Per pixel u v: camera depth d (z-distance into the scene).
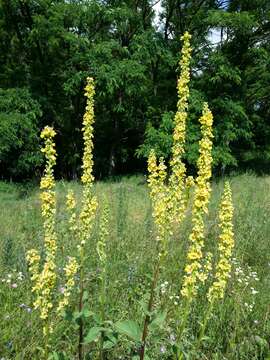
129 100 21.45
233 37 19.70
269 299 5.41
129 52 19.31
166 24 21.36
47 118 20.02
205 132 3.10
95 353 4.04
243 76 19.84
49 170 3.33
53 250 3.30
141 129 22.59
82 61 18.55
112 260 6.35
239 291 5.43
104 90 19.00
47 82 19.77
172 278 5.87
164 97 21.50
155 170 3.62
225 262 3.31
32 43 19.89
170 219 3.35
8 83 20.05
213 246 7.36
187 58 3.48
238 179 17.28
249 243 7.51
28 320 4.51
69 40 18.12
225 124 18.39
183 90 3.46
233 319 4.71
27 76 19.52
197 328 4.52
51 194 3.31
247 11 19.12
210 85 19.34
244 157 21.59
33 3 18.33
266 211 9.84
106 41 19.00
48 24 17.89
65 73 18.92
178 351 3.24
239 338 4.44
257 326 4.73
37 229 8.30
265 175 18.64
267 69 19.92
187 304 3.20
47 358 3.40
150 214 8.70
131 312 4.78
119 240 7.22
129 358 4.06
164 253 3.37
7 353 4.06
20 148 18.30
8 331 4.31
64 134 21.88
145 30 20.03
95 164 22.58
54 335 4.25
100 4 19.05
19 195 14.91
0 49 20.80
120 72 17.86
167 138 17.78
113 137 22.52
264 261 7.11
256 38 20.25
